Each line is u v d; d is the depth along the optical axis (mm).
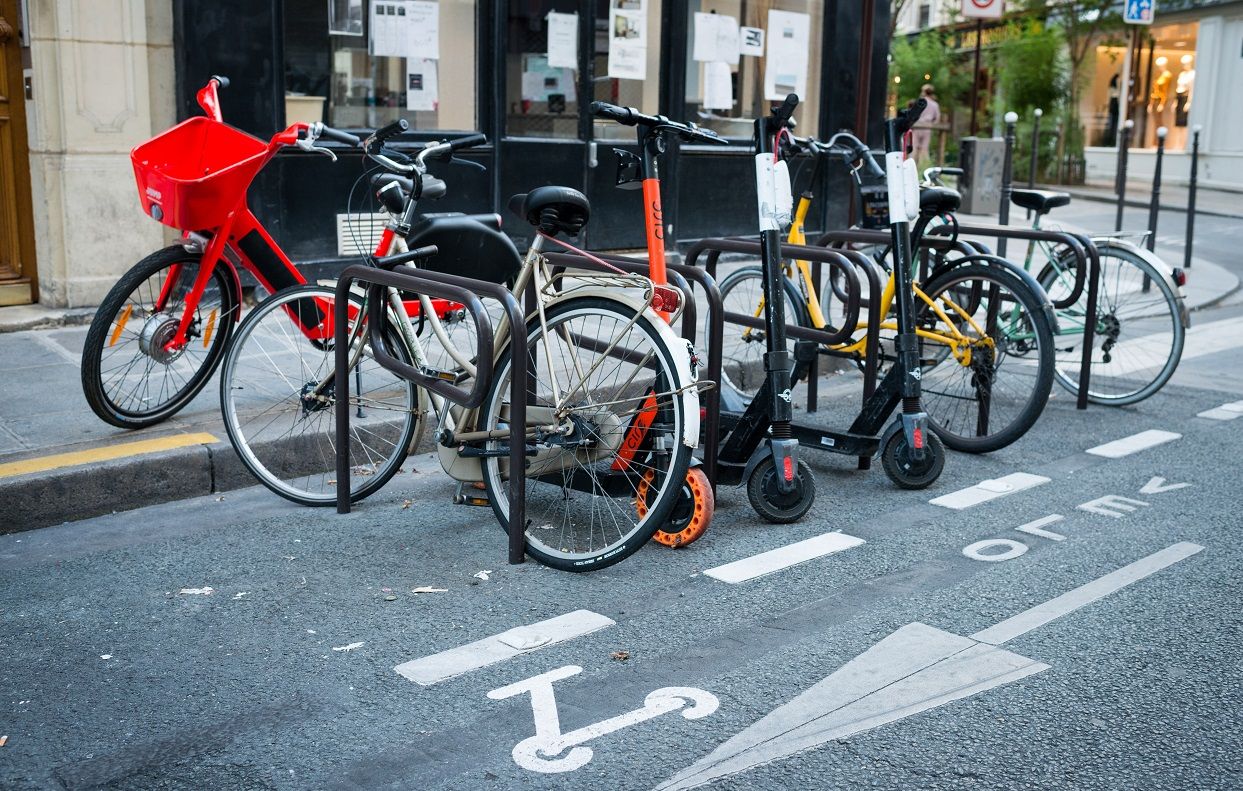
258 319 4312
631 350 3881
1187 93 25438
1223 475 4879
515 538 3717
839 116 10031
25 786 2434
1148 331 6734
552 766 2521
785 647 3139
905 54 25422
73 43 6309
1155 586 3607
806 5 9727
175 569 3660
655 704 2809
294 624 3258
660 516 3541
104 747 2594
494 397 3891
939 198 4988
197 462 4371
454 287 3648
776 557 3830
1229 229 16109
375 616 3316
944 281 5203
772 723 2719
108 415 4500
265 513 4219
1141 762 2557
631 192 8758
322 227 7160
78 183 6434
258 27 6785
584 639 3178
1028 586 3600
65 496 4074
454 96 7855
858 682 2934
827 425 5664
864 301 5758
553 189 3697
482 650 3102
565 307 3766
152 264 4484
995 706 2811
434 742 2623
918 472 4578
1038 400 4938
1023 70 24453
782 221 4055
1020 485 4699
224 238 4543
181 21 6535
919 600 3479
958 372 5488
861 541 4000
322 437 4621
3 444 4375
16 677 2926
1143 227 15883
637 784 2457
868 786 2449
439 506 4340
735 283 6113
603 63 8555
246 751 2578
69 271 6500
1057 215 17469
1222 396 6422
